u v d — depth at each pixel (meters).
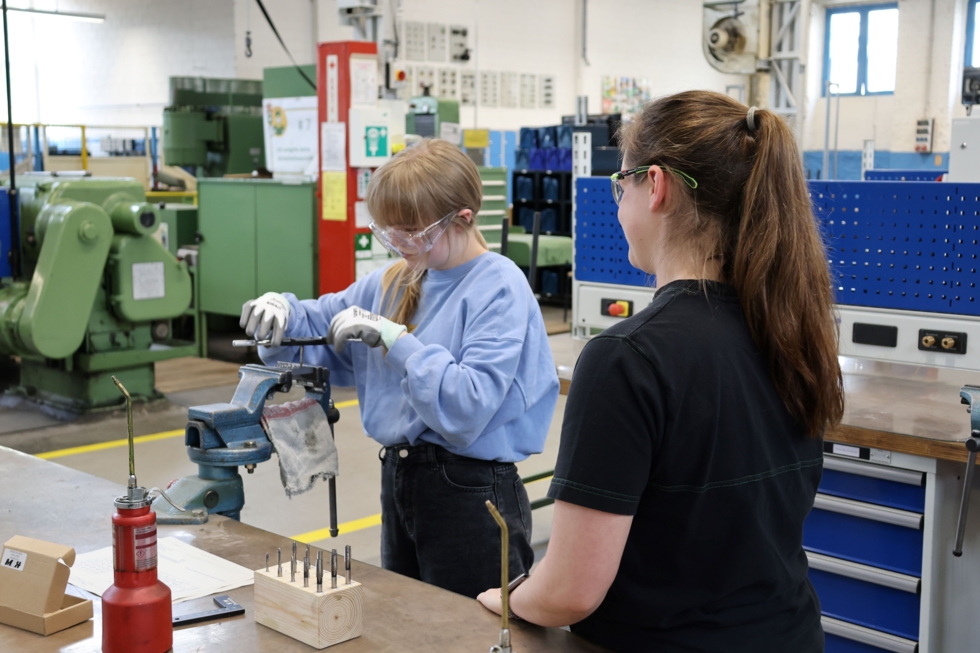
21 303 4.20
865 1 12.41
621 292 2.91
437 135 6.66
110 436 4.23
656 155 1.00
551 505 3.59
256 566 1.33
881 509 1.94
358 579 1.29
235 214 5.66
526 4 11.05
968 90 3.88
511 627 1.13
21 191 4.40
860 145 12.65
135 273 4.46
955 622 2.01
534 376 1.57
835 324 1.03
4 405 4.75
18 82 12.37
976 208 2.27
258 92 7.29
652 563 0.98
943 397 2.13
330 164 5.02
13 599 1.14
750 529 0.96
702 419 0.93
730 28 5.37
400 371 1.45
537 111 11.38
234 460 1.49
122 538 1.05
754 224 0.96
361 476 3.83
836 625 2.02
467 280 1.58
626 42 12.10
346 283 5.07
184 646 1.09
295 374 1.57
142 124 10.97
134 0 10.71
